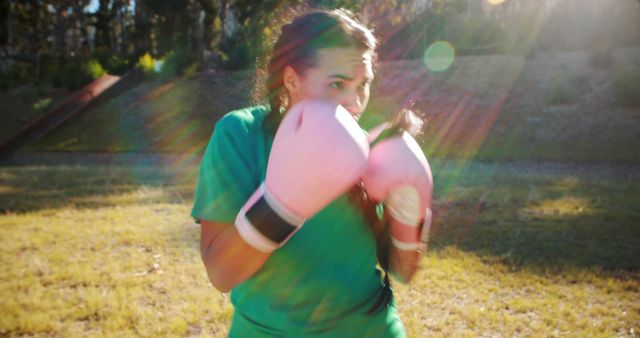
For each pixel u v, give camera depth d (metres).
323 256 1.13
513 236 5.62
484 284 4.20
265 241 0.88
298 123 0.87
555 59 19.69
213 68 27.05
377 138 1.12
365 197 1.12
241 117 1.16
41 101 25.08
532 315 3.62
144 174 12.08
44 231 6.23
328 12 1.03
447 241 5.52
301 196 0.83
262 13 29.05
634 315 3.57
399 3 25.75
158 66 27.20
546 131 15.27
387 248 1.21
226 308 3.79
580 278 4.25
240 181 1.09
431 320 3.58
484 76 19.20
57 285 4.35
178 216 7.00
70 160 17.19
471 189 8.79
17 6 44.19
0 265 4.89
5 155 19.17
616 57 18.34
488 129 16.14
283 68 1.04
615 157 12.98
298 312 1.14
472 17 23.64
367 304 1.18
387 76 20.23
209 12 35.59
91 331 3.49
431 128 16.75
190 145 19.27
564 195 7.95
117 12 46.38
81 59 30.39
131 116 22.67
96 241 5.73
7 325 3.51
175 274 4.57
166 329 3.46
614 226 5.90
